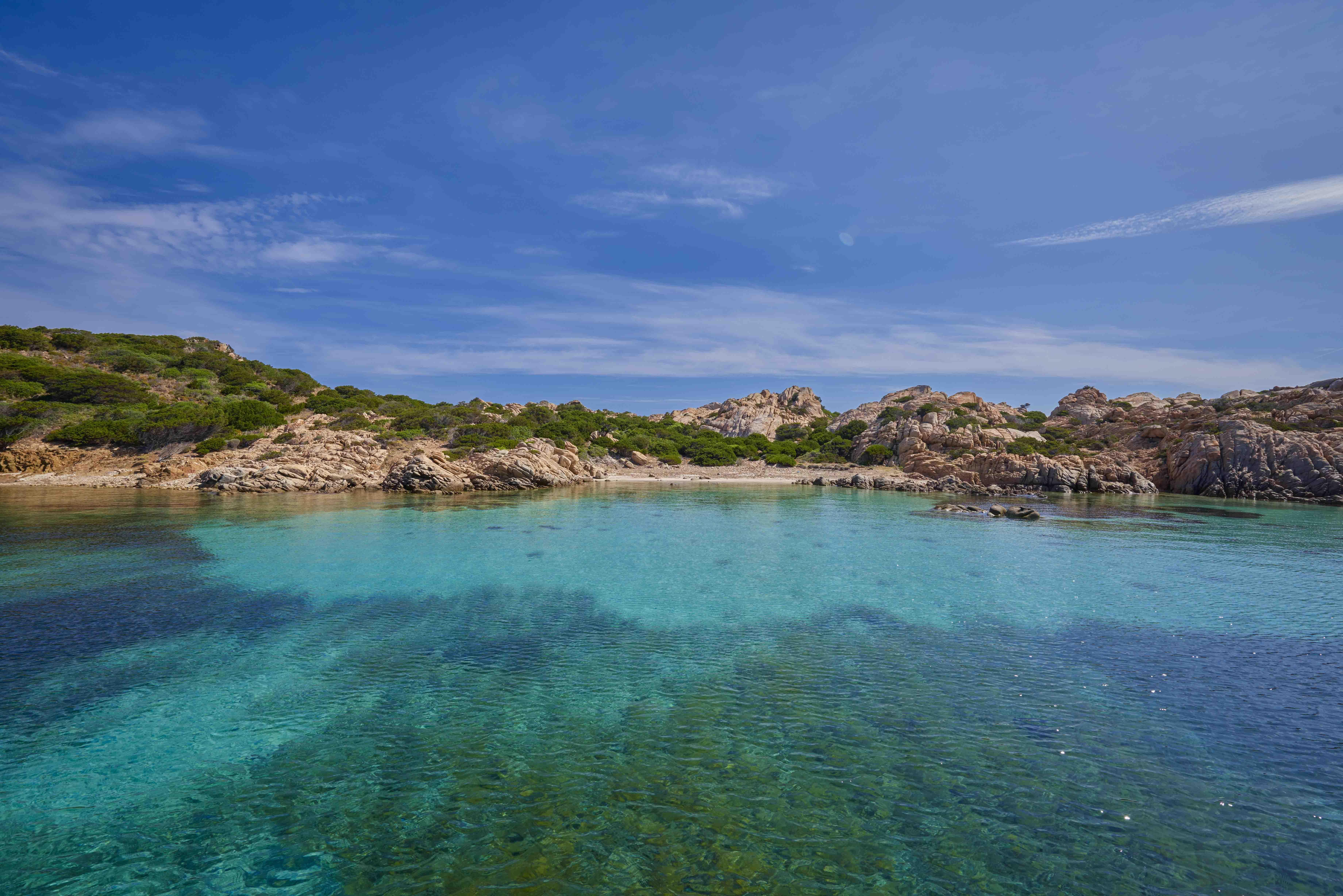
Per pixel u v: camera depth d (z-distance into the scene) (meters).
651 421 146.00
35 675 12.91
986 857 7.34
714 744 10.11
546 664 13.78
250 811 8.21
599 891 6.73
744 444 116.06
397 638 15.55
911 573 23.53
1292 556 27.59
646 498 56.72
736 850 7.44
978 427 95.38
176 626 16.39
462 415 94.75
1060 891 6.78
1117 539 32.34
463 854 7.32
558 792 8.67
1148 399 114.19
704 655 14.48
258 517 37.44
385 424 85.06
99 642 15.06
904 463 89.12
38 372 73.88
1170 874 7.08
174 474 60.09
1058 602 19.38
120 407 73.69
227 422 71.88
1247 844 7.64
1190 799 8.62
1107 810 8.33
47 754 9.70
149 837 7.68
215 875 6.99
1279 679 13.09
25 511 38.62
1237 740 10.38
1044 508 49.91
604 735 10.41
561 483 70.19
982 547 29.61
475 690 12.30
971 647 15.10
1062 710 11.52
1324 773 9.36
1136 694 12.26
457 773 9.16
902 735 10.45
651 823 7.96
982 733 10.57
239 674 13.09
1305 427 71.81
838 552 27.86
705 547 29.12
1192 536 33.75
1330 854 7.47
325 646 14.92
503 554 26.86
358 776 9.08
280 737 10.29
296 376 105.38
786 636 15.91
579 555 26.66
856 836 7.73
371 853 7.35
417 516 39.19
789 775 9.16
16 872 7.03
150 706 11.48
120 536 29.92
